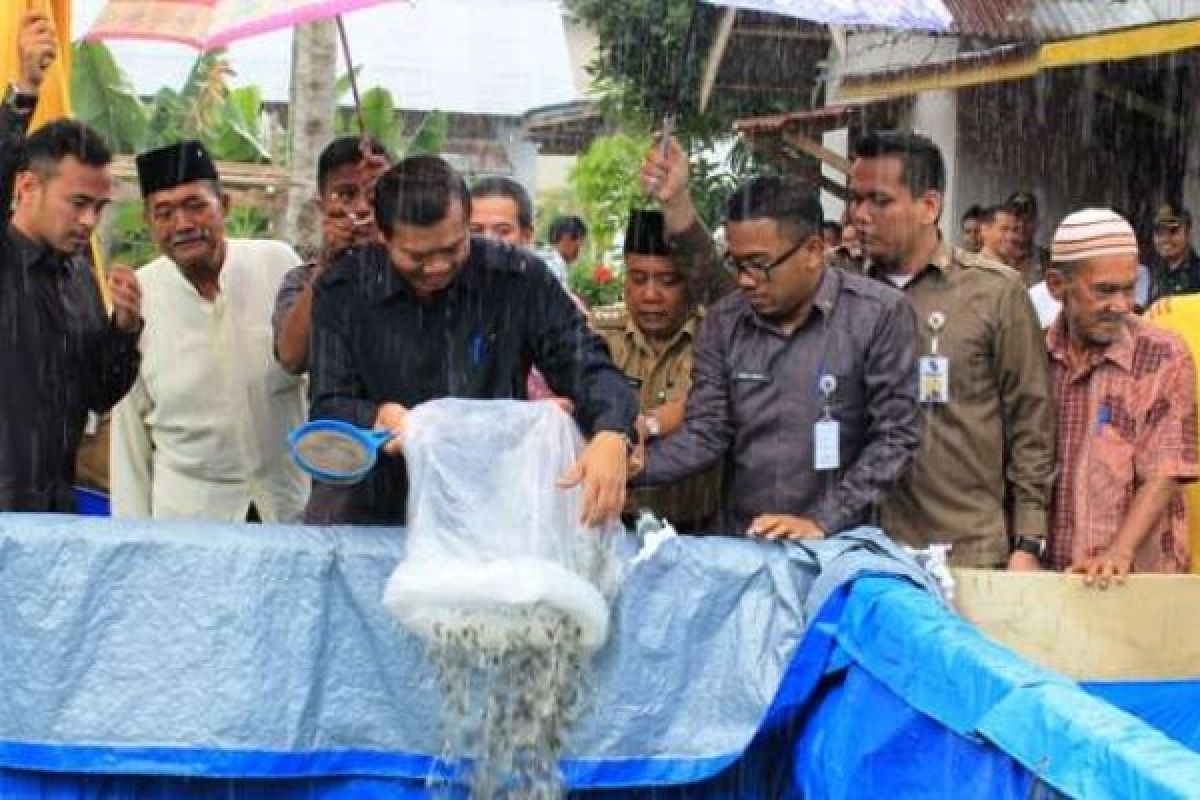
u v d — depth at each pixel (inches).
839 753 157.2
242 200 443.8
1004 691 132.1
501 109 682.8
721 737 161.8
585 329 170.6
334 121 407.8
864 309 176.4
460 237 159.5
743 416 180.1
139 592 153.6
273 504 219.9
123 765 153.3
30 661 151.9
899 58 470.9
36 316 183.9
